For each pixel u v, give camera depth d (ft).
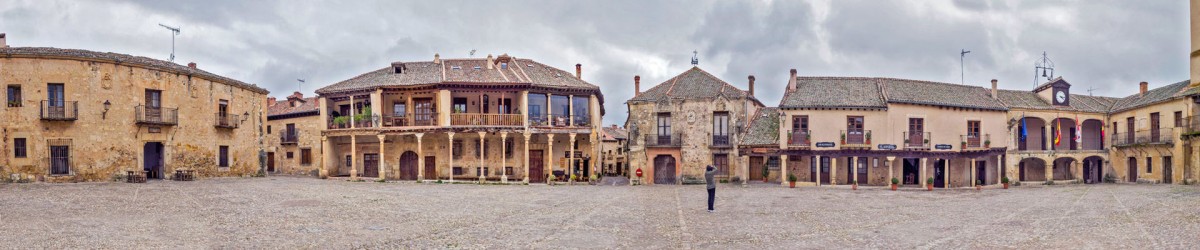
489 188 103.40
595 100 127.03
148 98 102.06
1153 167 119.55
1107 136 133.08
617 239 50.21
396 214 64.34
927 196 92.84
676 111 124.88
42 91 93.30
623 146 199.41
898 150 113.29
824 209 72.54
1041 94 136.46
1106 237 48.93
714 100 123.44
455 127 115.34
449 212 67.26
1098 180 135.13
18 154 92.63
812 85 124.26
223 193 80.64
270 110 159.33
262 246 44.73
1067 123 135.03
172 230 50.55
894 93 118.62
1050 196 90.07
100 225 52.03
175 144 105.09
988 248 45.80
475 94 122.62
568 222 60.13
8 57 92.17
